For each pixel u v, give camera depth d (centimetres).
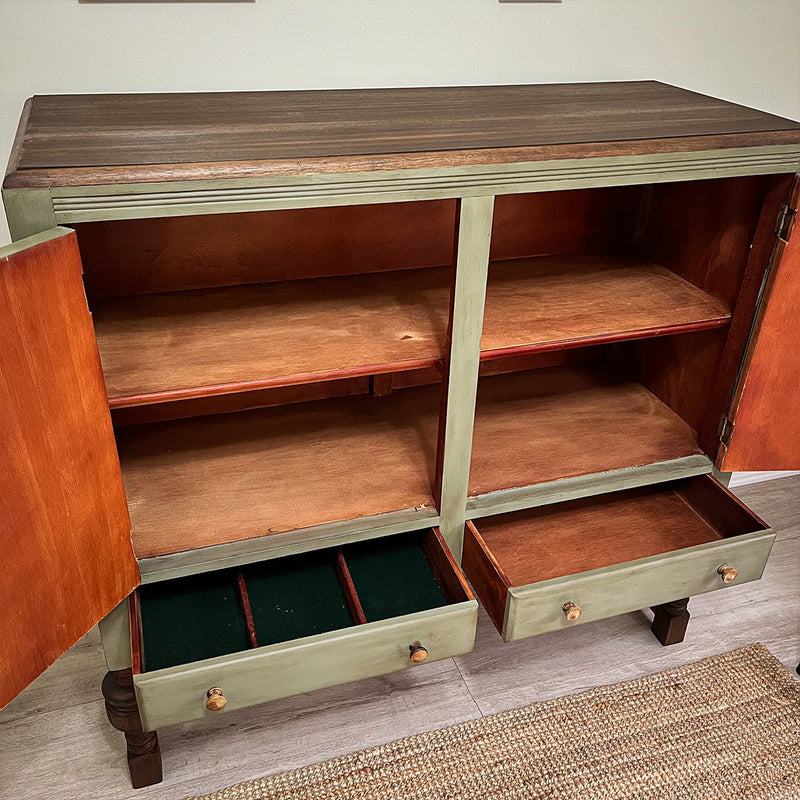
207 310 140
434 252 160
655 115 138
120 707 132
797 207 127
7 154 140
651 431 166
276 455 153
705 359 157
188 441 156
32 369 93
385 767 144
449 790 140
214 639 138
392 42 151
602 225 169
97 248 139
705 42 172
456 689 159
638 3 163
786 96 186
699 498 165
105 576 116
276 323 136
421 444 158
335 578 151
